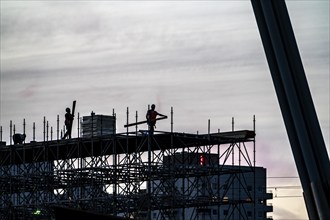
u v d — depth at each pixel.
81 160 79.38
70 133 82.25
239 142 80.38
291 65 15.87
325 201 15.57
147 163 74.88
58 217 30.00
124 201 79.56
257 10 16.03
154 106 74.69
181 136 74.75
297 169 15.89
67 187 83.06
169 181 78.94
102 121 80.38
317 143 15.77
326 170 15.70
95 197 78.38
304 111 15.81
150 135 73.81
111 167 76.75
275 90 16.02
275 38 15.89
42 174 81.25
